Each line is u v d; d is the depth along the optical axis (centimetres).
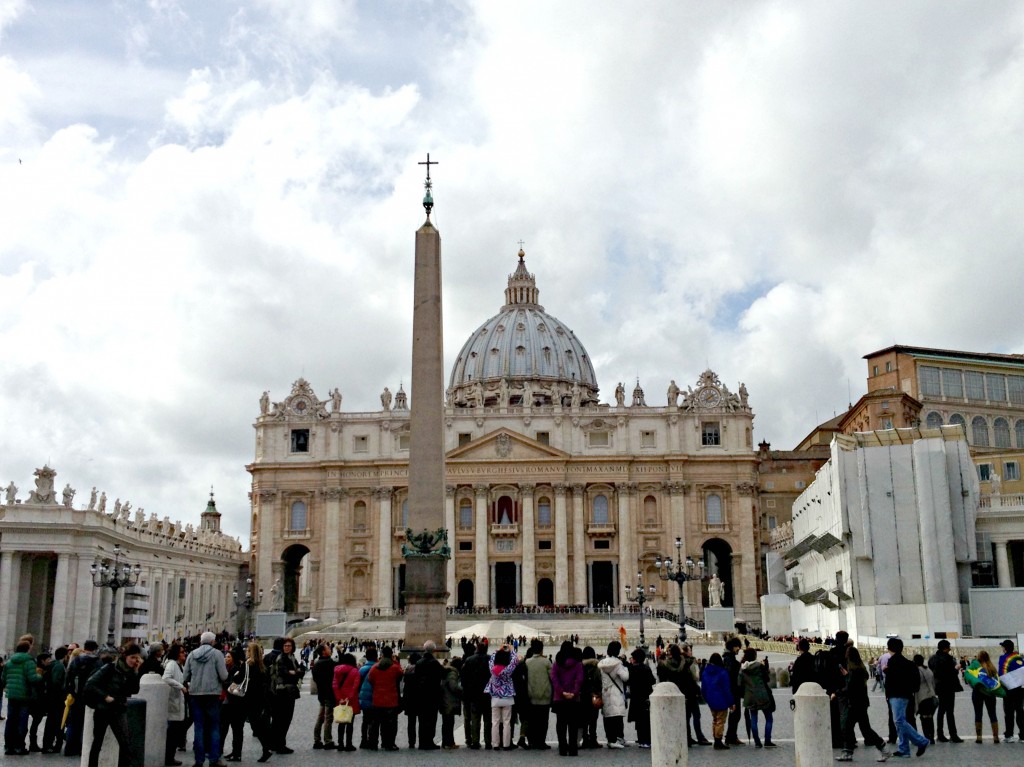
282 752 2414
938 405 12119
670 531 12356
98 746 1909
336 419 12712
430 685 2461
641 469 12525
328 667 2562
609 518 12512
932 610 6862
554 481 12425
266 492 12662
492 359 17938
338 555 12462
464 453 12450
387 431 12656
